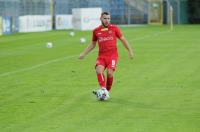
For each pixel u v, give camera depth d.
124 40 27.27
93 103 26.05
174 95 28.03
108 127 20.80
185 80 33.53
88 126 21.03
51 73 38.28
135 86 31.39
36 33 95.75
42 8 112.25
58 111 24.14
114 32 27.12
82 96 28.14
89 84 32.53
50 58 49.47
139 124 21.23
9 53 55.38
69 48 61.16
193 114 23.00
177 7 131.12
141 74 36.78
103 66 27.02
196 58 46.97
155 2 128.12
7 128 20.80
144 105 25.34
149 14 128.88
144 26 120.75
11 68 41.91
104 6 129.00
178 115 22.84
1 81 34.47
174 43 65.75
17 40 76.81
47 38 80.69
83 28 105.94
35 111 24.20
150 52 53.59
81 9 105.38
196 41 68.75
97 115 23.16
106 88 27.72
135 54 51.56
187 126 20.72
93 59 48.00
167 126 20.78
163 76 35.56
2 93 29.52
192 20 132.12
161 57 48.44
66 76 36.44
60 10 118.31
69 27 113.75
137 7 130.88
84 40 69.94
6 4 97.62
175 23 131.88
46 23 106.69
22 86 32.12
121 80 33.94
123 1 130.12
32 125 21.28
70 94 28.86
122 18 130.25
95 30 27.22
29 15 104.00
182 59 46.34
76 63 44.78
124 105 25.39
